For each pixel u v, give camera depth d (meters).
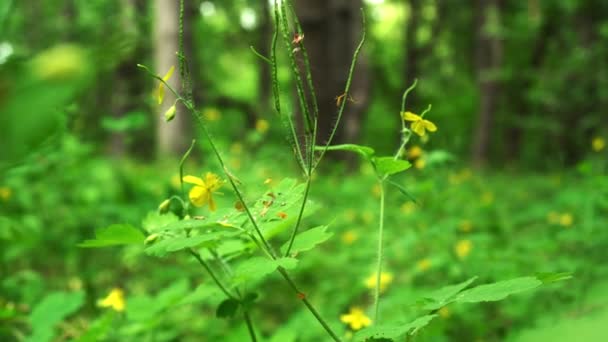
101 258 4.29
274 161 7.24
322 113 10.45
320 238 1.56
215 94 14.33
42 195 4.55
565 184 8.59
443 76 22.09
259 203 1.51
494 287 1.52
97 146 5.95
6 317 2.31
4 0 0.47
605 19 13.67
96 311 3.52
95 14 6.32
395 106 23.38
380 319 3.29
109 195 5.17
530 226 5.80
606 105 13.12
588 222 4.56
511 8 16.72
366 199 6.53
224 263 1.88
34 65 0.33
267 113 10.28
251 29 19.14
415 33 20.69
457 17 20.83
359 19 11.46
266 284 4.11
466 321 3.33
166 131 9.55
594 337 2.95
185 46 10.32
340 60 11.05
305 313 3.26
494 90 17.64
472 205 6.04
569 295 3.57
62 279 3.93
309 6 10.20
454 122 22.31
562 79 13.50
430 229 4.55
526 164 17.39
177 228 1.41
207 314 3.58
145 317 2.54
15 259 4.05
